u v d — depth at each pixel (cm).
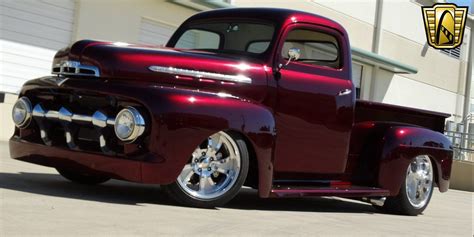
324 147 500
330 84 503
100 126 395
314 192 476
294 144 477
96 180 510
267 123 433
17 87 916
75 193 428
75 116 407
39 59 939
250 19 501
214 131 404
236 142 421
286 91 468
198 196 414
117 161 389
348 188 521
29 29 923
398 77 1809
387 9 1745
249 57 471
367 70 1678
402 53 1831
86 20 980
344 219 479
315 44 509
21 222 306
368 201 584
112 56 407
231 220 385
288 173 482
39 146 426
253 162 440
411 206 577
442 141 605
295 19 491
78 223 318
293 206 532
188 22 548
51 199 384
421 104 1942
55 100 426
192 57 429
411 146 566
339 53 525
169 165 388
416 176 582
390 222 497
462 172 1284
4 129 890
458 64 2127
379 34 1703
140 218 351
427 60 1952
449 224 534
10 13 898
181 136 391
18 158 449
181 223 351
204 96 407
